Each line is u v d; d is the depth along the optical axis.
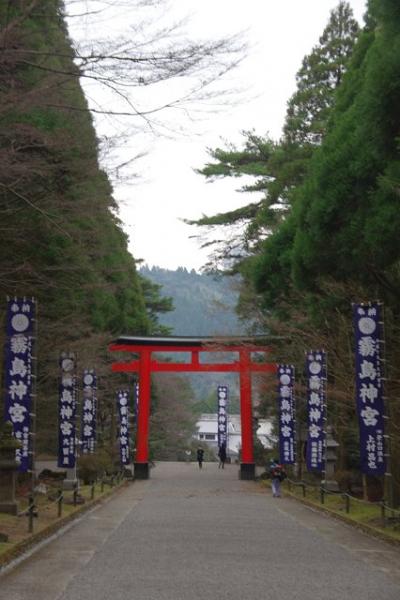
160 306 56.12
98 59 8.51
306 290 16.19
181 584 8.53
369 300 16.47
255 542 12.78
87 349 22.09
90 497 21.58
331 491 23.23
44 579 8.88
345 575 9.55
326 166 13.41
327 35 31.31
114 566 9.84
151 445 58.81
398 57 10.90
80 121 11.55
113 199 13.26
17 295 17.19
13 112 9.80
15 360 14.93
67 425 21.58
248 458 36.53
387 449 14.77
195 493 27.19
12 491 14.65
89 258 17.98
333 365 22.72
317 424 22.83
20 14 9.31
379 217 11.89
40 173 10.30
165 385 54.59
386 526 14.59
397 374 17.08
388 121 11.30
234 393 121.38
